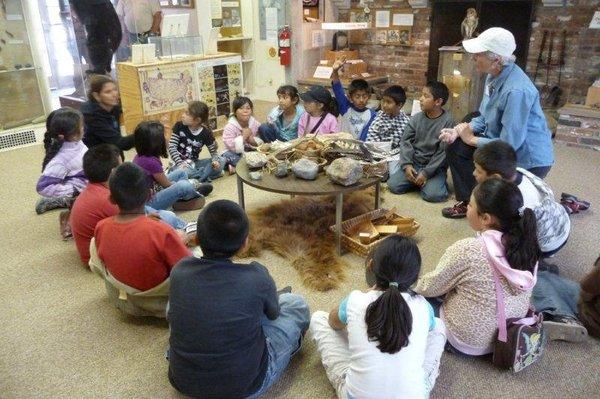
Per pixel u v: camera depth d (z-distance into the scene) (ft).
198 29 16.33
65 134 8.59
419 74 17.51
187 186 9.40
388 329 4.09
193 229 7.68
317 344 5.34
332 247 8.14
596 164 12.03
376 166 8.16
